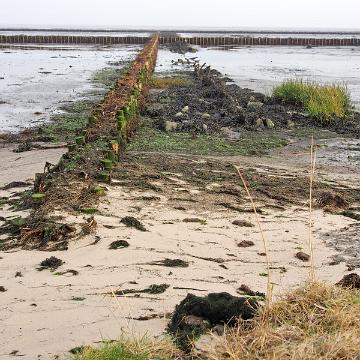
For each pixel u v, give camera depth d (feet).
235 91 91.76
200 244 27.40
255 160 47.60
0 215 31.76
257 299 19.48
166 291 22.06
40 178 35.65
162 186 36.70
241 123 63.26
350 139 57.57
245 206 33.50
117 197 33.76
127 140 50.90
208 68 125.29
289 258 26.03
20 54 197.77
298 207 33.63
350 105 74.74
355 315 17.46
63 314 20.08
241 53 222.48
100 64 154.92
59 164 38.27
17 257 25.67
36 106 77.97
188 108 70.74
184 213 31.86
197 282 23.04
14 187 38.22
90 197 32.68
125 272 23.97
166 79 108.37
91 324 19.27
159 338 17.60
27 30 551.59
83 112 72.28
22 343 18.11
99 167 38.32
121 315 19.89
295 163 47.16
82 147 42.91
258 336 16.30
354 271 24.49
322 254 26.58
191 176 39.88
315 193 36.73
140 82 76.07
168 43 267.39
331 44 293.02
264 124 62.90
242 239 28.27
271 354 15.64
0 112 73.10
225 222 30.68
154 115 66.44
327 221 31.30
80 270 24.16
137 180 37.55
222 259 25.72
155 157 45.78
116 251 26.17
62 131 58.80
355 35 495.82
